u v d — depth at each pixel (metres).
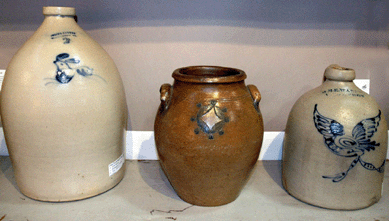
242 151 1.00
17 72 1.02
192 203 1.14
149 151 1.50
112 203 1.14
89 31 1.36
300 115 1.12
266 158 1.52
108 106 1.09
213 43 1.38
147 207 1.12
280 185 1.29
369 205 1.11
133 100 1.45
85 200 1.15
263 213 1.09
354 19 1.36
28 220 1.03
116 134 1.16
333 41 1.38
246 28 1.36
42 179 1.09
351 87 1.10
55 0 1.33
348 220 1.06
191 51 1.38
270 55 1.40
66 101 1.00
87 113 1.04
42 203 1.13
